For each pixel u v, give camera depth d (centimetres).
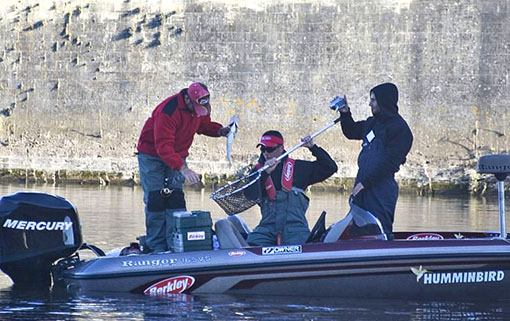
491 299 2636
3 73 8688
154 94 8494
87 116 8556
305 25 8294
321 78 8256
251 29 8344
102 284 2625
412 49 8181
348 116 3005
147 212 2811
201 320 2275
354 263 2606
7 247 2681
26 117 8631
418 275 2612
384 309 2459
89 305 2450
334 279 2612
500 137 8044
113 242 3716
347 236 2727
